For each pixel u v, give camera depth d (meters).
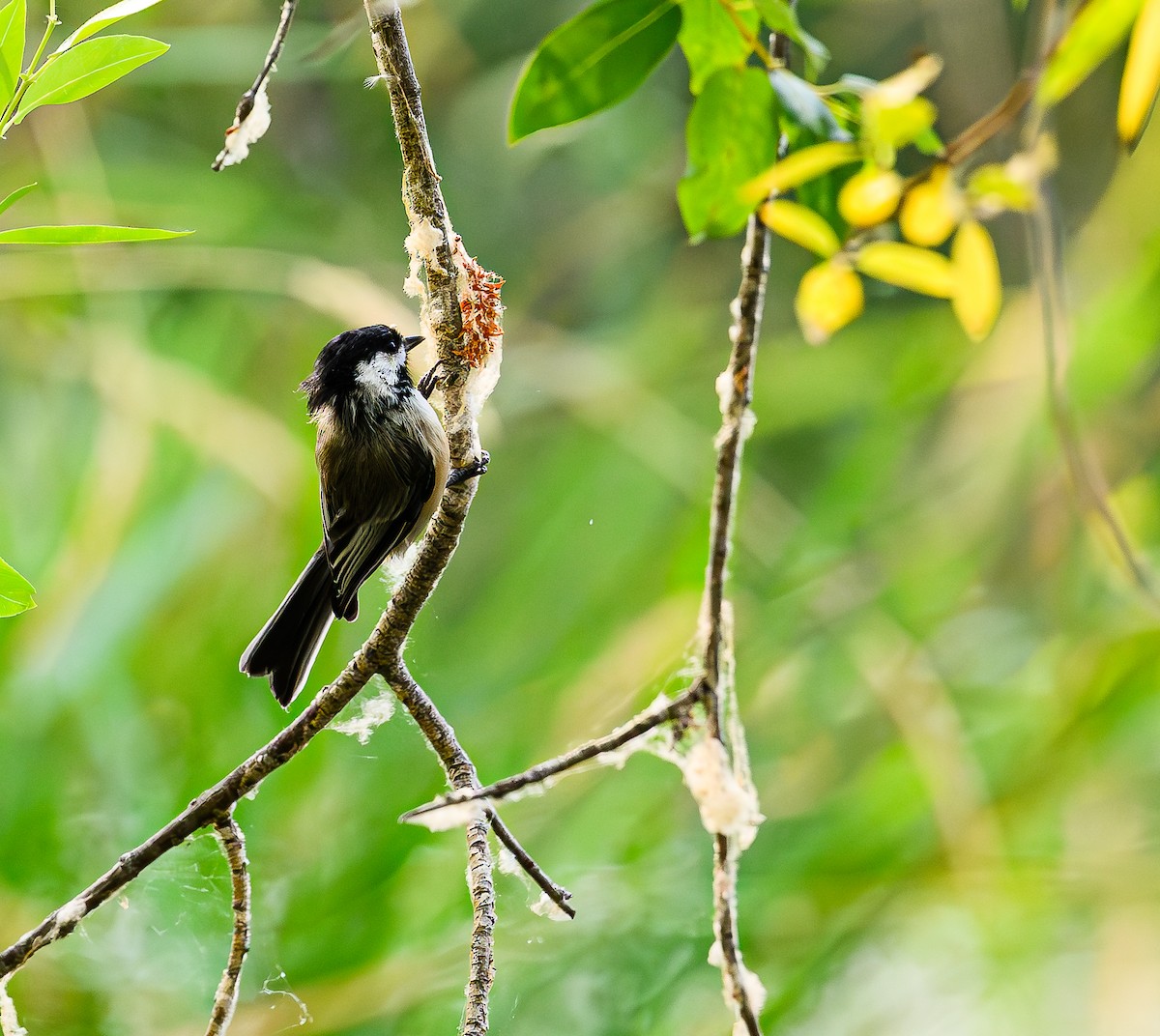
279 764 5.35
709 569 4.61
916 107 3.69
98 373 9.95
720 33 4.69
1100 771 9.89
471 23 13.95
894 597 10.18
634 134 13.44
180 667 9.01
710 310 12.94
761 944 9.27
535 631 10.03
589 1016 9.13
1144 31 3.23
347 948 8.77
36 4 11.02
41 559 9.31
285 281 10.79
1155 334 9.59
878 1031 9.60
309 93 13.98
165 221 11.32
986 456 10.54
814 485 11.98
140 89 12.97
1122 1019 9.08
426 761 8.96
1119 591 9.45
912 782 9.57
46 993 8.89
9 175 11.08
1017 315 10.48
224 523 9.24
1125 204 9.88
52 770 8.79
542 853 9.38
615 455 10.66
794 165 3.84
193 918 9.12
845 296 4.05
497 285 5.57
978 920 9.61
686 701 4.41
